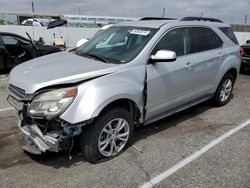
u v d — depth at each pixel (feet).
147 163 12.59
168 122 17.30
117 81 12.25
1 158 12.64
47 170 11.84
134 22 16.58
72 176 11.48
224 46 19.20
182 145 14.35
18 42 31.73
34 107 11.05
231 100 22.21
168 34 15.03
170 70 14.70
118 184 11.09
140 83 13.25
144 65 13.52
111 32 16.17
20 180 11.16
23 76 12.30
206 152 13.71
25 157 12.77
